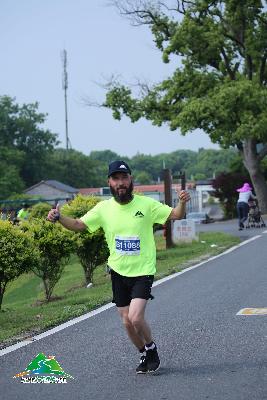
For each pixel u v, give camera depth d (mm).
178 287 17531
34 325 13070
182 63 59344
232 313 13469
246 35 60812
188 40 57938
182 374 9117
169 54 58719
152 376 9102
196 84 59281
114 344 11180
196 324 12531
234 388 8359
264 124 53688
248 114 53844
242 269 20625
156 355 9312
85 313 14414
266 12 59562
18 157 138875
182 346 10797
